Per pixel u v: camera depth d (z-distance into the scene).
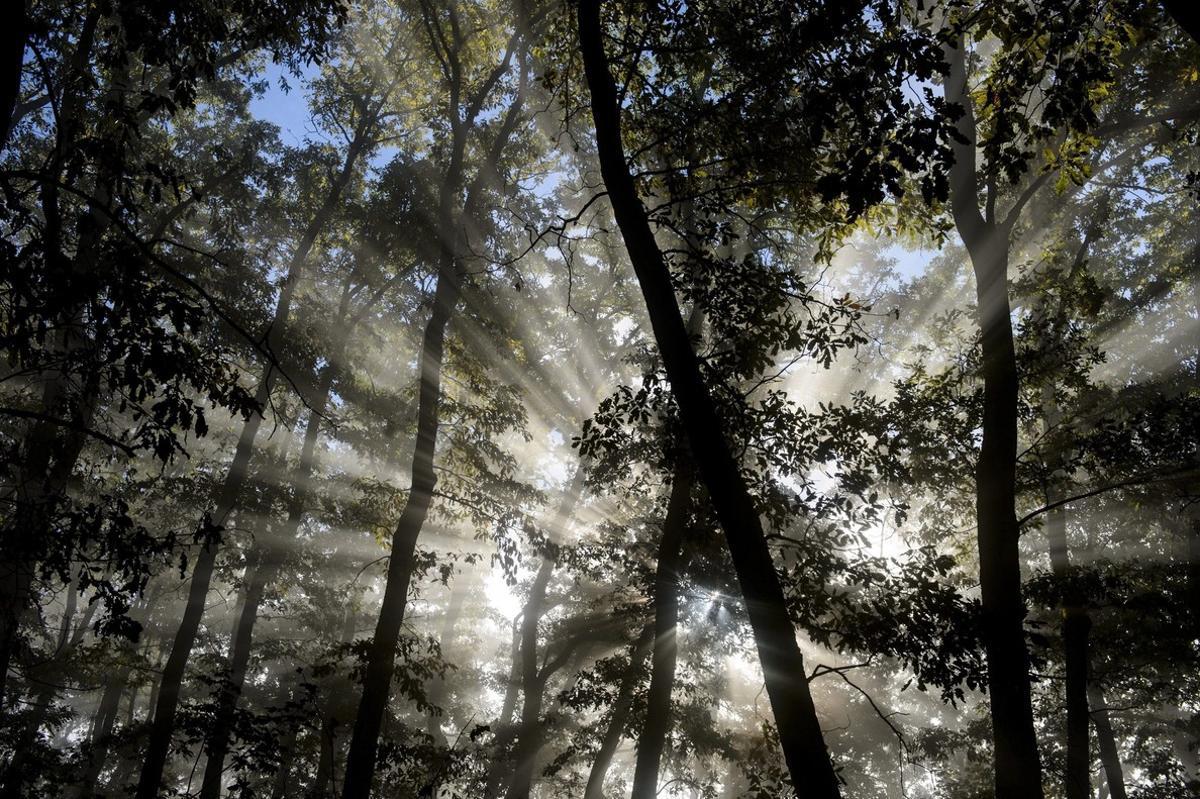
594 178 19.53
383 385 25.41
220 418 25.97
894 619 10.12
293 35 11.69
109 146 8.08
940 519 15.21
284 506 20.95
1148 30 8.41
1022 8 7.79
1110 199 17.97
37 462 9.62
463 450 18.02
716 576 14.93
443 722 29.52
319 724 20.25
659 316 7.12
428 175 19.31
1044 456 14.77
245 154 20.27
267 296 18.98
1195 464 12.99
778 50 9.65
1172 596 16.83
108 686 22.66
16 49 5.45
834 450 10.97
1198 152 16.61
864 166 7.02
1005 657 9.08
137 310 7.50
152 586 28.28
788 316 10.01
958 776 25.88
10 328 7.44
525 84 16.78
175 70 9.67
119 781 29.86
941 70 6.93
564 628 21.88
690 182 10.36
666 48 9.84
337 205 22.38
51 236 7.49
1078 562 19.83
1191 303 21.39
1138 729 22.61
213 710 13.25
